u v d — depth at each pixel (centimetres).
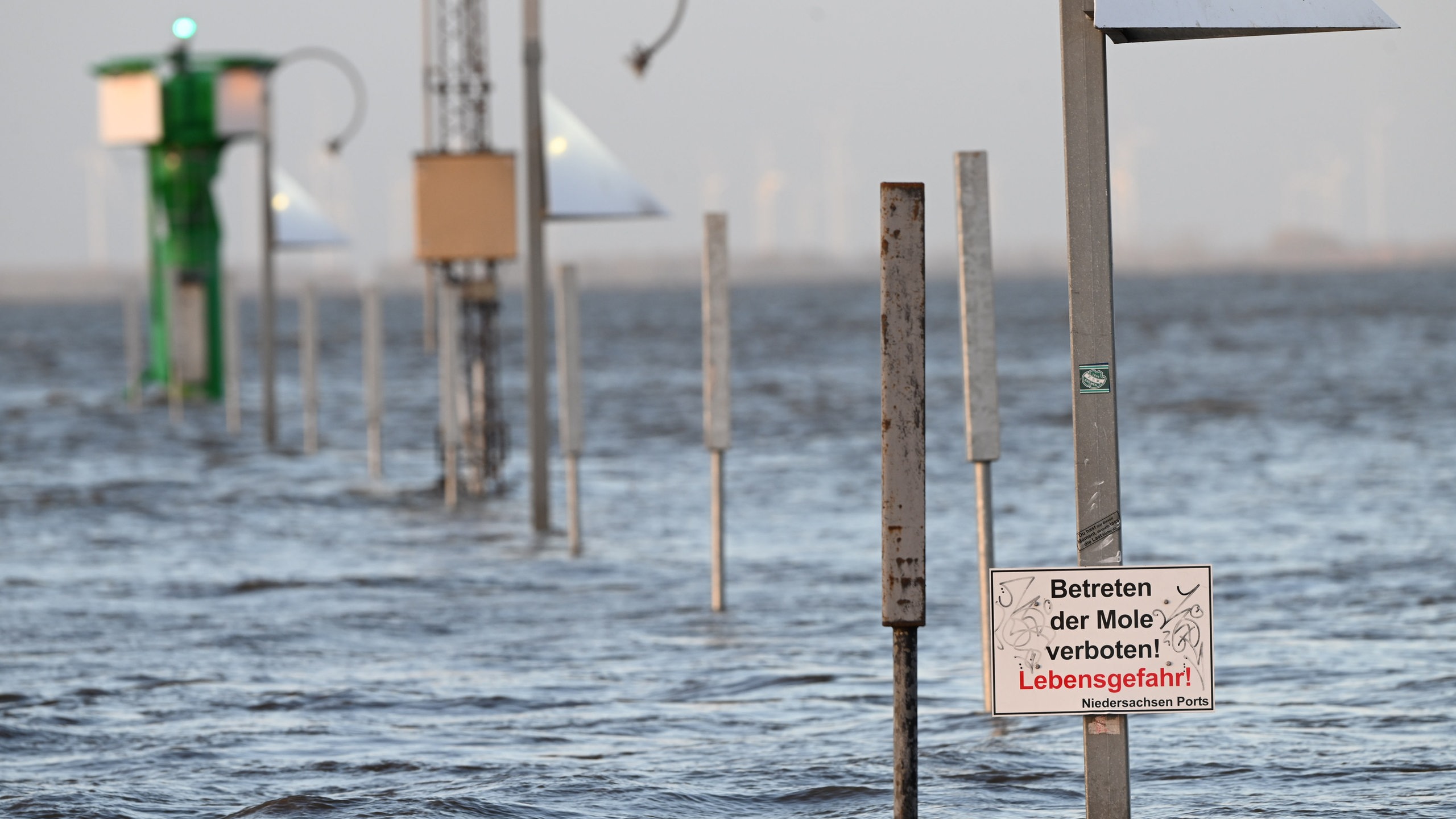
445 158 10194
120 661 5619
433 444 15738
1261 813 3500
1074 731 4369
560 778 3894
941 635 5934
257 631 6219
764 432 16588
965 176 4388
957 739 4291
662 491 11481
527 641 5953
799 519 9881
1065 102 2753
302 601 6981
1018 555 8019
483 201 10181
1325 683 4916
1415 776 3794
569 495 8431
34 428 17688
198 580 7625
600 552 8462
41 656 5722
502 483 11462
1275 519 9219
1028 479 11600
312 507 10744
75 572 7925
